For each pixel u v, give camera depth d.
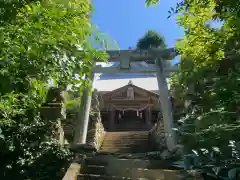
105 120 18.44
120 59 8.60
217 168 3.85
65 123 8.88
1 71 2.06
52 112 7.12
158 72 8.34
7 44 2.04
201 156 4.38
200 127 5.27
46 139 6.50
